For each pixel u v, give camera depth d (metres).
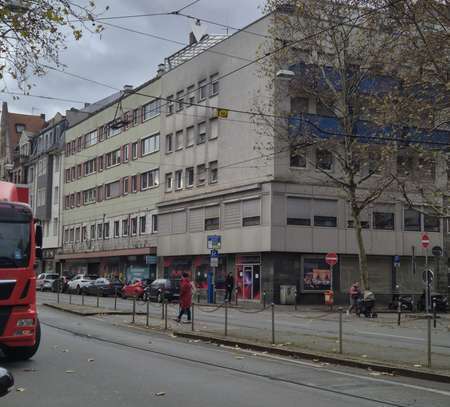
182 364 12.27
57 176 73.38
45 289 59.16
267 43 36.47
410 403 8.80
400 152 29.95
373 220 39.47
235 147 40.50
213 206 42.53
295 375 11.15
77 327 20.44
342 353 13.52
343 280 38.47
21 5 11.33
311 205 37.66
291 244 36.81
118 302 37.72
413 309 35.75
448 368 11.48
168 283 38.53
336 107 34.16
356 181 38.03
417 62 21.72
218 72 42.91
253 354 14.16
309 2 28.84
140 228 53.44
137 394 9.11
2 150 90.44
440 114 22.94
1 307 11.52
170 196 48.50
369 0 25.59
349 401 8.88
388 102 24.05
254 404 8.56
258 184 37.50
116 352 13.95
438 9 19.42
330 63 31.14
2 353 12.90
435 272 41.25
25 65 11.85
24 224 11.93
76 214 67.44
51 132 76.38
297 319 26.36
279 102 33.59
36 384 9.82
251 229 38.12
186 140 46.75
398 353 13.63
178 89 48.00
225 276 40.97
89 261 63.59
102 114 62.19
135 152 55.06
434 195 24.34
